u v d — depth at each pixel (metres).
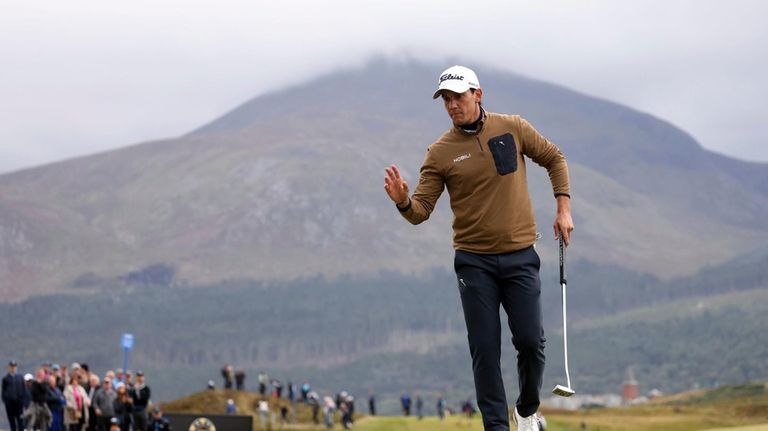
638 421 179.38
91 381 64.38
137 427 70.50
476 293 19.14
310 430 155.50
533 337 19.08
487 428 19.16
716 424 174.38
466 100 19.03
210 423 106.38
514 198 19.16
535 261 19.31
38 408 55.88
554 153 19.70
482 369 19.17
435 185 19.39
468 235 19.22
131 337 85.00
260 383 195.12
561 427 168.25
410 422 159.38
